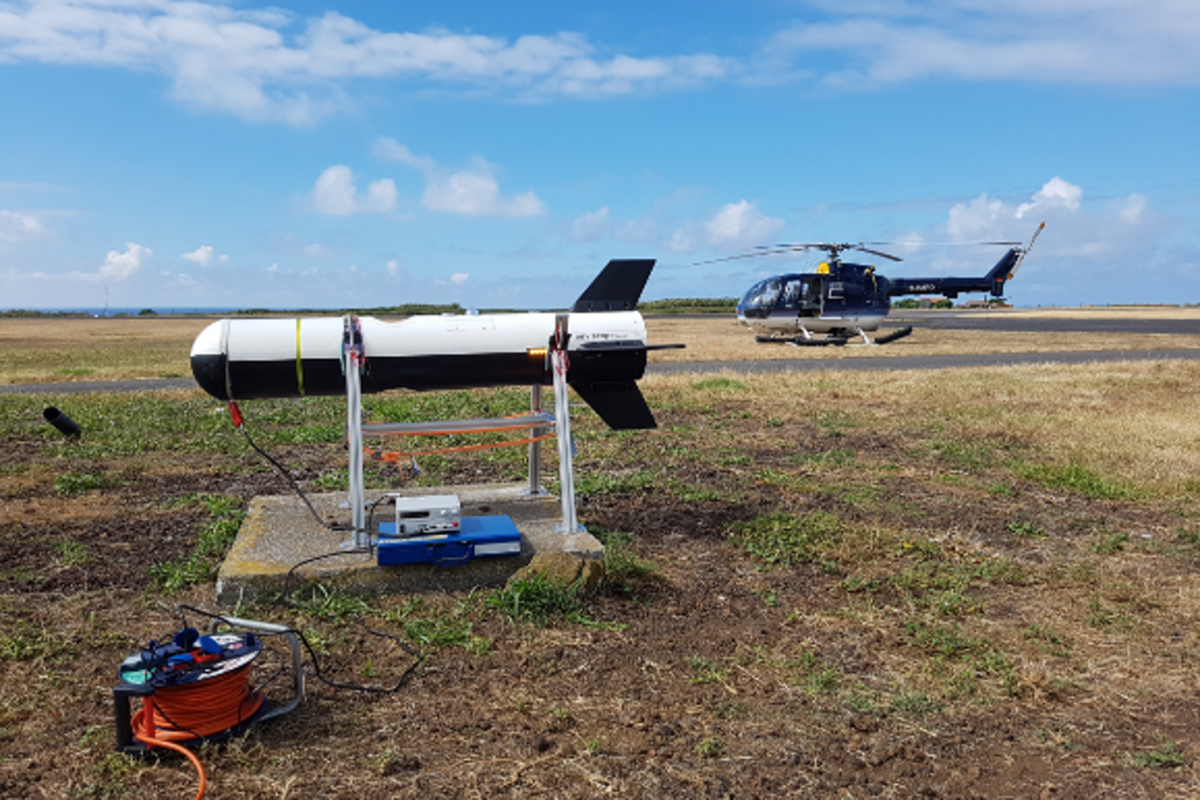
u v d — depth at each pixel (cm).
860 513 724
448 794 308
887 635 466
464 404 1342
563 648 442
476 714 370
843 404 1371
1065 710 383
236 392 571
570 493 594
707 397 1440
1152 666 429
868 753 342
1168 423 1150
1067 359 2286
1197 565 591
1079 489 804
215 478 847
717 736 355
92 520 682
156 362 2334
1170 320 5084
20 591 514
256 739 344
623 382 657
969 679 408
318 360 570
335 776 319
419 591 518
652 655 436
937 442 1041
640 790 312
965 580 552
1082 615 498
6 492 773
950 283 2889
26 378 1838
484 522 555
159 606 494
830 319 2627
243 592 492
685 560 601
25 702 372
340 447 1021
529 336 610
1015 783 323
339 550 531
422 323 598
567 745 344
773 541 633
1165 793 316
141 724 345
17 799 300
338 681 402
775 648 448
